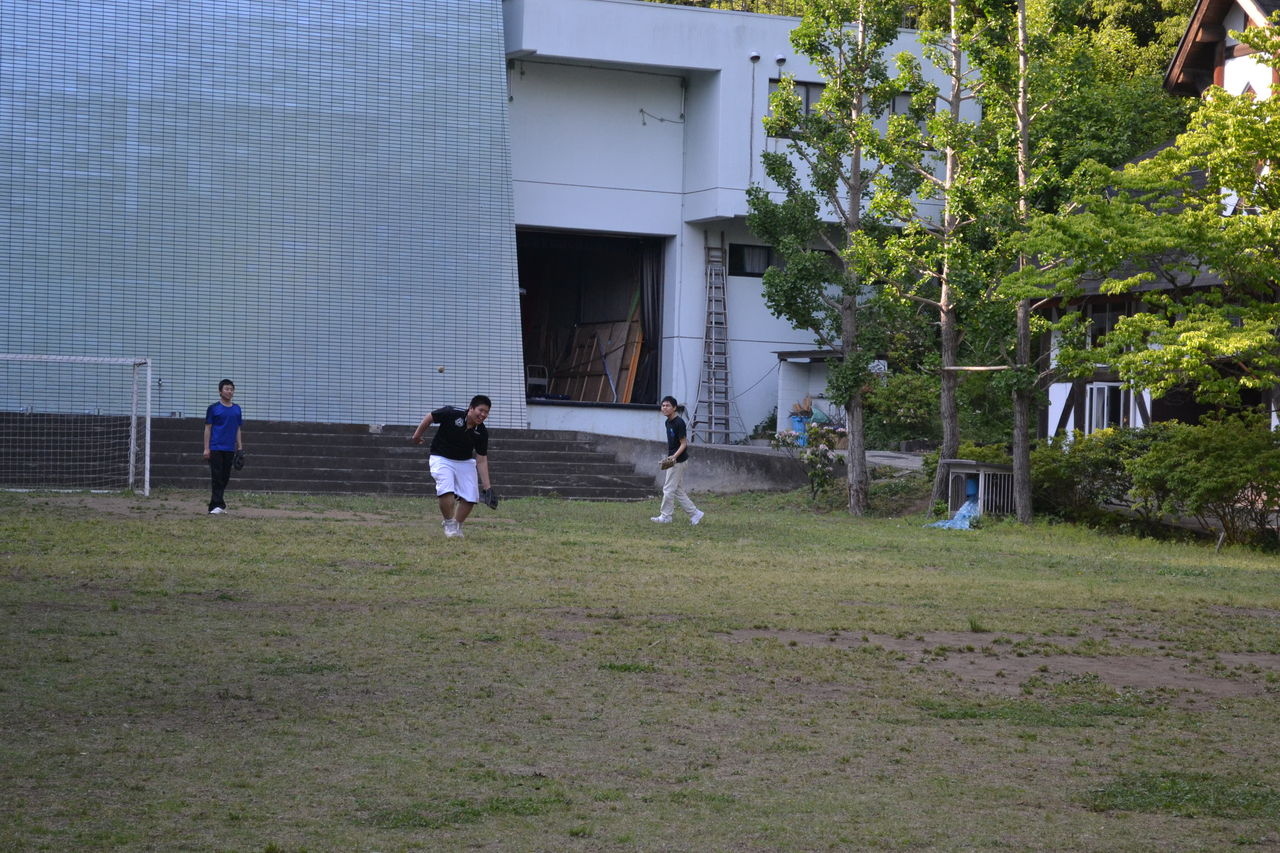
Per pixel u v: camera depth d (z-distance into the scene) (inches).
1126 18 3535.9
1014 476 1844.2
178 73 2596.0
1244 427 1680.6
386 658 678.5
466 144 2716.5
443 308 2659.9
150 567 996.6
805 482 2246.6
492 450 2348.7
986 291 1843.0
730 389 3297.2
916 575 1162.6
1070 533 1720.0
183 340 2517.2
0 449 2160.4
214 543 1187.3
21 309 2452.0
